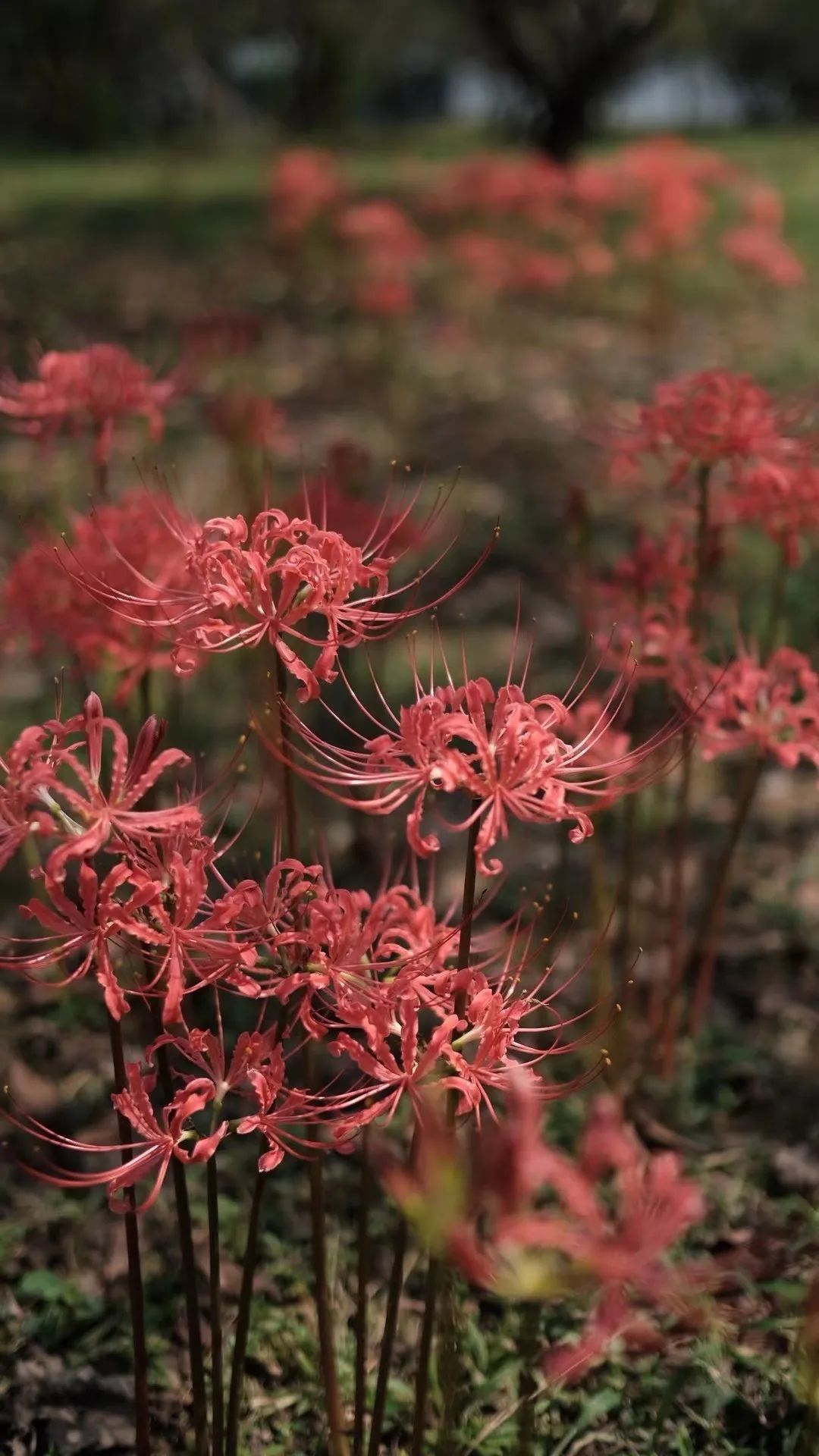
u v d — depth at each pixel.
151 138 30.72
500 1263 1.39
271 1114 1.77
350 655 4.24
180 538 2.07
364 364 9.27
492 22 18.19
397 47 33.69
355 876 4.06
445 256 11.08
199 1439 2.17
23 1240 3.01
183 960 1.74
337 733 4.12
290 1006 1.97
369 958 1.88
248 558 1.74
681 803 3.15
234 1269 2.90
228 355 5.23
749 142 24.12
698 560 2.86
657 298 9.80
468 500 6.73
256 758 4.53
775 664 2.67
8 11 26.77
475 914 1.81
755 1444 2.53
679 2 18.12
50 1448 2.54
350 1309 2.80
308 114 28.94
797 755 2.64
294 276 11.78
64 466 6.50
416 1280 2.88
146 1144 1.75
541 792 2.17
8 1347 2.77
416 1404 2.14
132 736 3.64
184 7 28.17
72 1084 3.41
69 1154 3.21
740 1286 2.71
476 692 1.69
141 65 30.44
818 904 4.01
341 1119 1.74
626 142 24.91
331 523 3.15
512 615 5.50
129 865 1.76
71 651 2.79
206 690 5.06
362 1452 2.25
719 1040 3.48
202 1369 2.14
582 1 18.08
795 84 33.69
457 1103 1.86
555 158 18.88
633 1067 3.40
